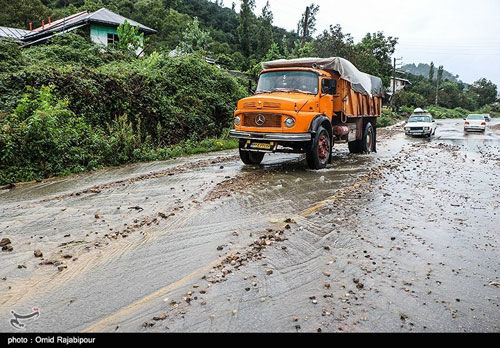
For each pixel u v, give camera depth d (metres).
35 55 15.27
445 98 85.56
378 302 3.29
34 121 9.11
